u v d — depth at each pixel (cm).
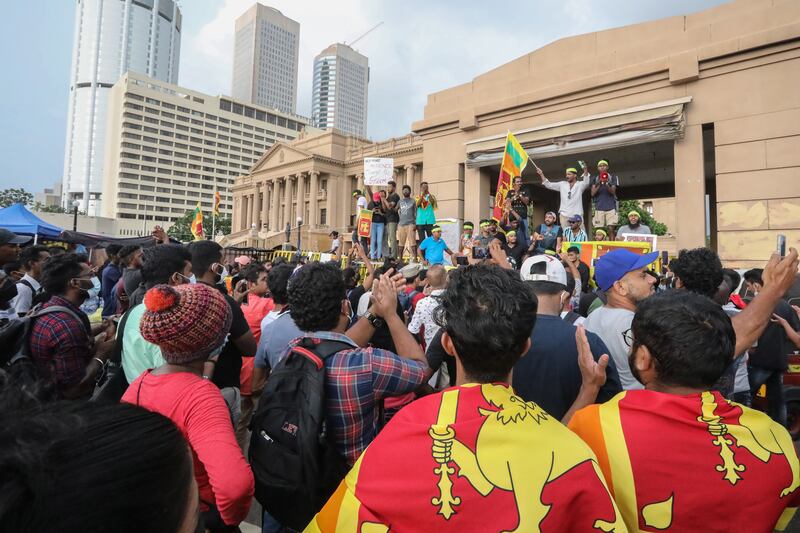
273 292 386
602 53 1141
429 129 1450
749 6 952
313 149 6194
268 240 5366
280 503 183
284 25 19850
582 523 109
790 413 517
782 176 904
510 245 891
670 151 1260
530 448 115
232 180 13400
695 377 147
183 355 185
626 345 254
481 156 1311
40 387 100
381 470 119
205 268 345
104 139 16288
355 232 1362
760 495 131
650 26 1077
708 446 135
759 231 923
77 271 300
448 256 1140
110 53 16525
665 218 5147
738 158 952
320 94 18100
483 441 116
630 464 137
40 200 17300
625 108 1086
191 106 12594
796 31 880
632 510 135
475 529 105
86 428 66
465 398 126
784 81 908
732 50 949
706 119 989
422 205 1173
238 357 304
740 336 200
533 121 1232
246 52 19038
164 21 17988
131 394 183
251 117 13938
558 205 1862
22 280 498
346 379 188
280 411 189
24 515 52
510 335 132
